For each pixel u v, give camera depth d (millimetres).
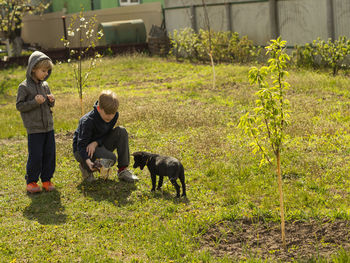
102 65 20594
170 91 14336
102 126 6309
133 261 4422
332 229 4902
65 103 12852
